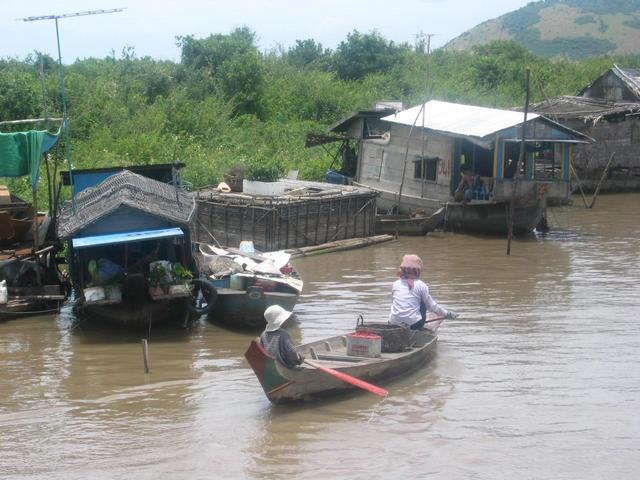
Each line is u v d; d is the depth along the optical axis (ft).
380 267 56.70
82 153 79.56
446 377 33.99
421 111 69.92
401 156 74.79
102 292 39.50
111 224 41.04
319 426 29.14
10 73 85.51
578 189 95.14
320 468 25.85
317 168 88.58
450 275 53.78
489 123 68.13
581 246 63.93
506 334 40.09
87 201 44.62
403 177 69.46
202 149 88.43
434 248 63.62
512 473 25.34
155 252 41.68
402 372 33.76
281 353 29.94
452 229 70.85
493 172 67.72
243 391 32.86
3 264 45.14
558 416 29.78
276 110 112.98
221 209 61.46
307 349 33.71
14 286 45.60
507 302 46.42
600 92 106.93
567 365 35.42
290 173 77.41
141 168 51.52
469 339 39.29
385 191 75.56
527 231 68.74
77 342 39.96
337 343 35.14
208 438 28.19
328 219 63.21
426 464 26.02
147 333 41.37
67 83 94.48
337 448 27.30
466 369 34.96
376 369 32.19
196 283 42.19
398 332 34.24
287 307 41.22
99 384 33.86
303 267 56.85
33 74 102.83
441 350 37.63
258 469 25.81
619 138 95.71
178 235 40.34
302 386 30.50
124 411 30.83
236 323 42.11
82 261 42.01
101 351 38.42
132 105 96.78
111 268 40.81
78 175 50.49
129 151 82.58
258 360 29.37
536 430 28.55
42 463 26.35
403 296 35.88
